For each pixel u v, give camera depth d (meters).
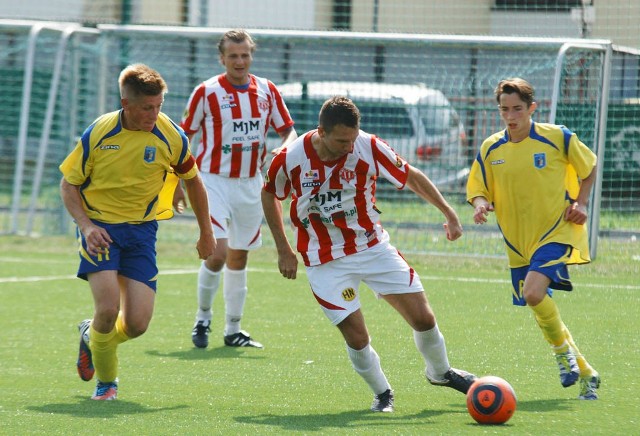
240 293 19.95
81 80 38.12
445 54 40.34
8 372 17.28
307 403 14.93
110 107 38.66
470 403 13.44
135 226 14.93
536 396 15.38
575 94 32.16
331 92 39.41
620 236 33.62
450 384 15.11
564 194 16.02
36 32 37.19
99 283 14.56
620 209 34.00
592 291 26.48
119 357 18.70
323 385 16.30
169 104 41.50
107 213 14.77
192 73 41.53
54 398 15.23
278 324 22.25
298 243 14.66
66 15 49.69
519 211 16.19
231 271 20.00
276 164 14.31
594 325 21.86
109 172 14.55
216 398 15.27
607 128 34.22
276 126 21.14
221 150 20.34
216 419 13.74
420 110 37.09
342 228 14.36
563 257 15.62
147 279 14.98
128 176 14.62
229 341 19.98
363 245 14.41
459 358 18.47
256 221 20.38
